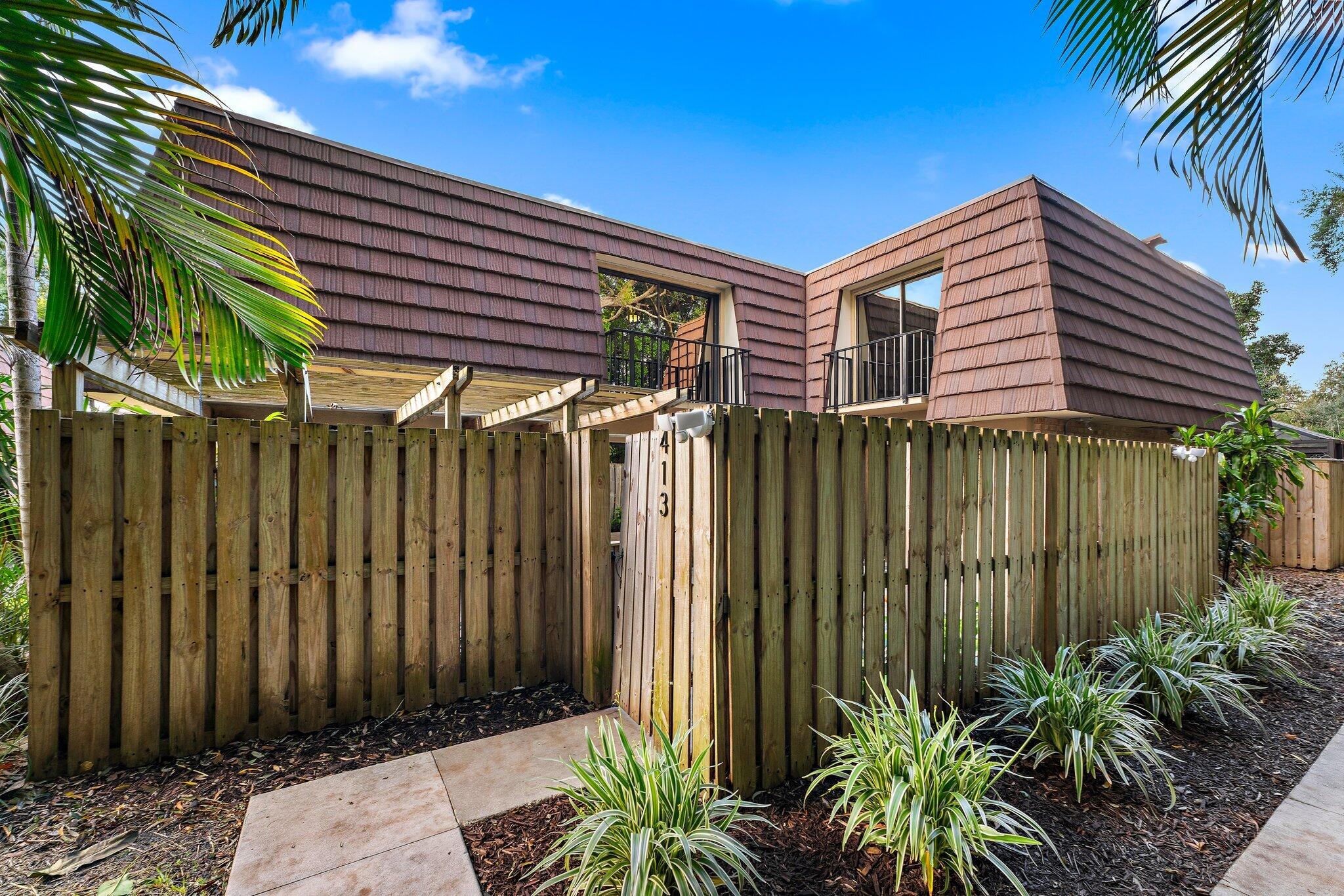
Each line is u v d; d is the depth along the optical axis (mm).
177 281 2473
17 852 1851
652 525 2713
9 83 1701
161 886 1698
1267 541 6797
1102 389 5992
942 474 2795
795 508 2270
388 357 5156
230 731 2590
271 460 2684
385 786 2248
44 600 2277
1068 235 6441
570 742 2633
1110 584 3691
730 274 8258
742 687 2100
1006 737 2570
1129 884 1721
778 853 1821
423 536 3041
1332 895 1675
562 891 1663
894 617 2602
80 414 2344
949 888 1681
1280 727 2758
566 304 6430
